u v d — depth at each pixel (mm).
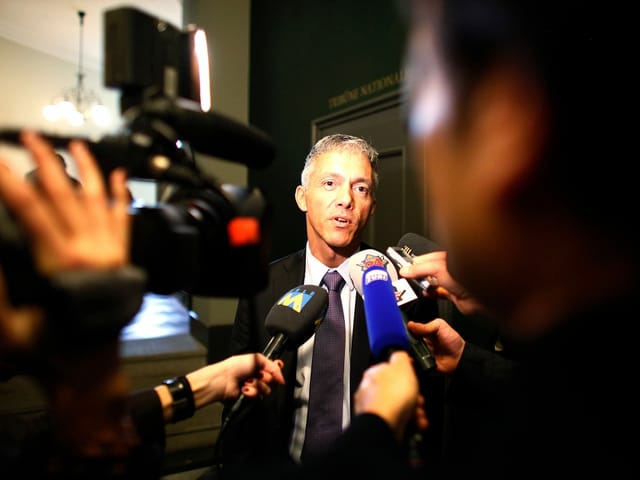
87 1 5203
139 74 462
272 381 881
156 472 470
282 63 3586
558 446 319
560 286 327
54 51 6953
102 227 387
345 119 2848
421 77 380
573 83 319
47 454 425
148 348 3410
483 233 347
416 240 1188
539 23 329
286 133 3533
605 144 310
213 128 484
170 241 457
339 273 1192
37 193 384
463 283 390
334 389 1067
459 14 349
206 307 3613
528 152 324
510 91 331
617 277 309
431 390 903
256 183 3934
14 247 359
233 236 523
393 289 852
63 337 369
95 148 437
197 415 2691
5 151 396
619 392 308
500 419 360
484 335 1765
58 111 6445
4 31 6312
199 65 560
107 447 405
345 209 1135
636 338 306
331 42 2965
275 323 938
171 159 483
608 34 318
